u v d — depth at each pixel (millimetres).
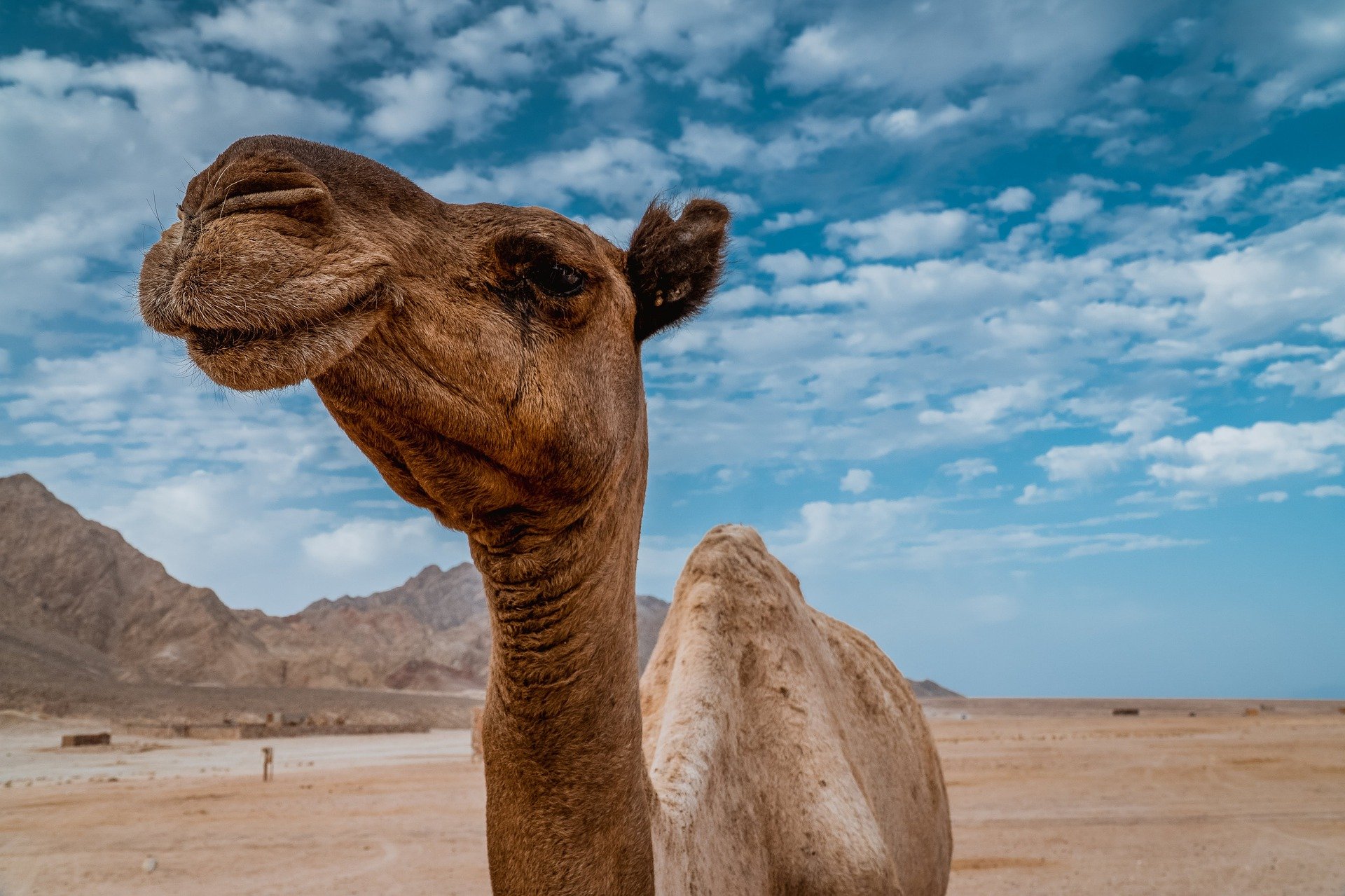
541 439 2930
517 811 3141
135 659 148750
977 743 42750
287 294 2389
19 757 38781
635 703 3342
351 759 38719
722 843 4203
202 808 21234
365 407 2699
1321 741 39906
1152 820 19109
